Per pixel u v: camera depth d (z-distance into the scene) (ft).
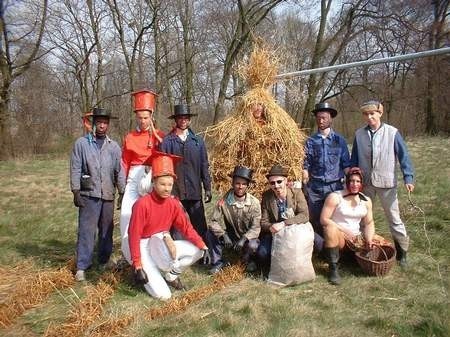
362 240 16.70
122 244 16.11
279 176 15.92
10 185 39.75
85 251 16.69
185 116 17.20
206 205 27.71
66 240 22.00
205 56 82.17
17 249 20.35
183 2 71.26
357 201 16.40
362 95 93.30
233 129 17.66
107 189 17.12
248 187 17.52
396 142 16.42
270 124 17.42
